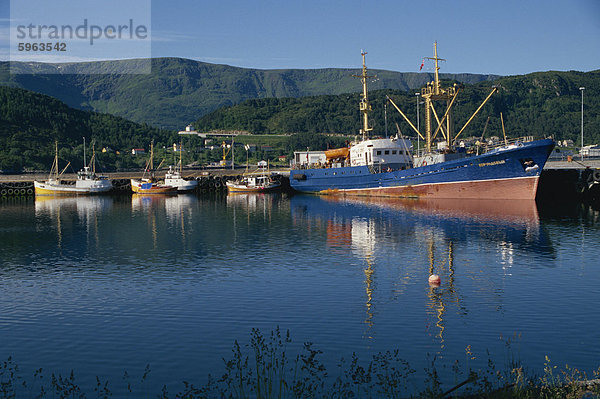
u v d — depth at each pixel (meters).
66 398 19.92
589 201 91.38
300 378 21.09
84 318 30.08
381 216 74.25
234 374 21.81
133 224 75.00
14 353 24.86
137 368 22.86
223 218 79.75
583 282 35.66
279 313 30.12
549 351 23.50
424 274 38.91
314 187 120.38
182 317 29.86
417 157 99.19
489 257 44.47
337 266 42.50
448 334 25.94
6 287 37.84
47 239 61.66
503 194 83.19
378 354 23.55
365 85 111.00
